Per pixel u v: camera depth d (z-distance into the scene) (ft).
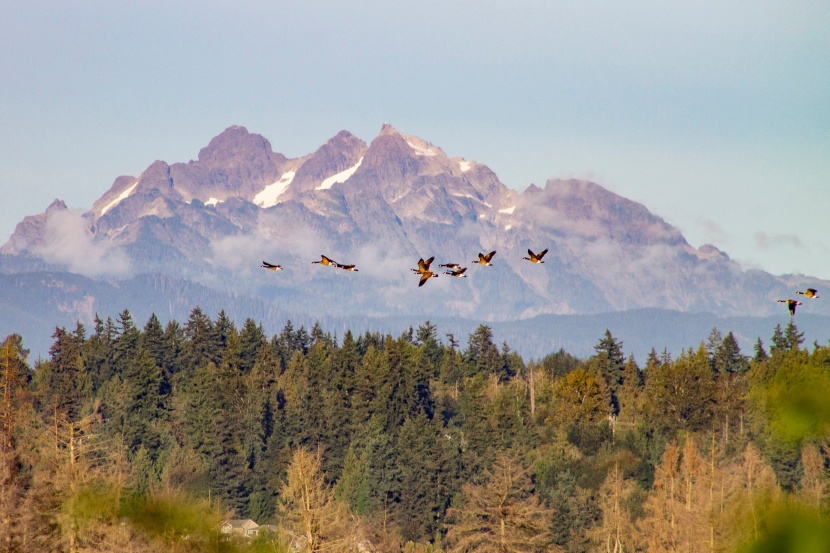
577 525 262.47
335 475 340.18
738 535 79.71
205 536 132.26
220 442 342.85
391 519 292.40
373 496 307.78
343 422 362.53
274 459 345.72
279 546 146.20
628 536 221.46
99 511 134.21
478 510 175.11
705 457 229.45
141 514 131.95
